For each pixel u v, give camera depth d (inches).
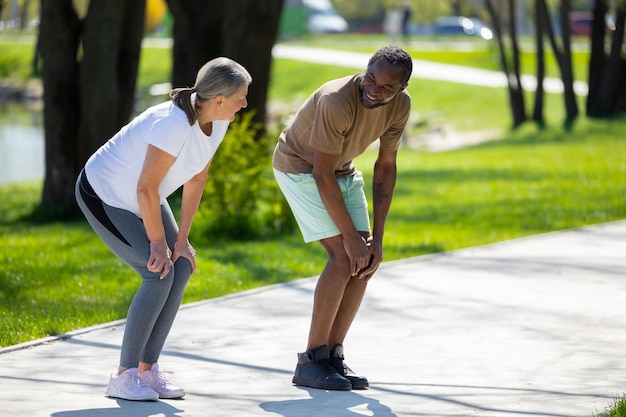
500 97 2475.4
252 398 347.9
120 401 340.5
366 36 4522.6
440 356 409.1
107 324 469.4
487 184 1195.3
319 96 354.6
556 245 716.0
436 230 840.3
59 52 990.4
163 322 346.3
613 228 800.3
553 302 514.9
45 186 1017.5
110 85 986.7
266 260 690.2
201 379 375.2
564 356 405.7
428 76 2770.7
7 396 346.0
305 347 428.5
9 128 2491.4
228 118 333.4
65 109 997.8
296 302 529.3
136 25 1033.5
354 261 351.6
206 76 325.7
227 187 809.5
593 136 1748.3
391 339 440.5
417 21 4763.8
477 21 4936.0
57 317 488.1
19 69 3548.2
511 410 329.1
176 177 337.1
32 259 698.8
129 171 334.0
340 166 365.1
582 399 341.4
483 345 426.9
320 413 327.6
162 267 331.3
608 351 411.8
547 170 1310.3
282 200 826.2
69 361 402.3
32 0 3602.4
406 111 360.2
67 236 845.2
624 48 2223.2
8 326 463.2
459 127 2242.9
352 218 367.9
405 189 1182.9
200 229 794.8
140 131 331.0
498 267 627.5
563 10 1940.2
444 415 324.2
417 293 545.3
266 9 1023.6
